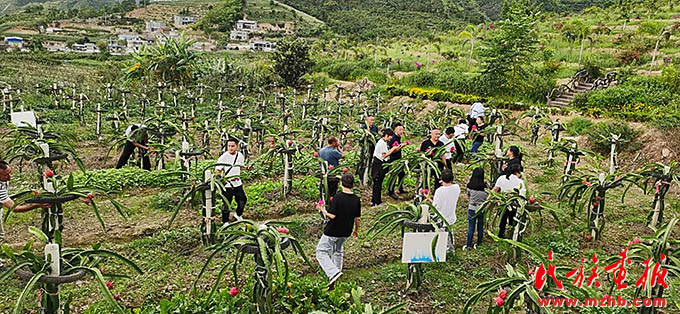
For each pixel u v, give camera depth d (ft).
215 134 54.24
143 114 58.34
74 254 15.53
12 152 30.19
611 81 75.00
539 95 72.23
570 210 31.63
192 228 25.88
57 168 38.06
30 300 18.99
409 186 35.68
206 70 88.84
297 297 19.26
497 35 74.43
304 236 26.21
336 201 20.27
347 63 107.96
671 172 27.02
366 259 24.06
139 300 19.65
